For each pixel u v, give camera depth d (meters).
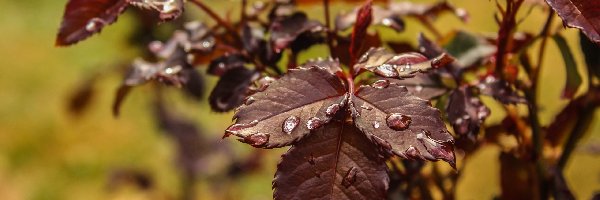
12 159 1.89
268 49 0.49
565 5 0.40
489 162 1.33
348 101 0.39
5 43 2.38
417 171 0.51
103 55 2.22
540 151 0.51
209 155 1.14
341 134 0.39
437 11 0.55
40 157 1.89
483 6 1.63
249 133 0.38
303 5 0.53
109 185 1.22
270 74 0.49
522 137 0.52
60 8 2.61
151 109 1.15
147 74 0.53
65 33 0.45
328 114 0.39
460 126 0.45
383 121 0.39
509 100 0.47
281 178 0.39
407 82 0.47
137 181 1.22
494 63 0.50
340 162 0.39
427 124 0.38
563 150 0.53
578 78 0.49
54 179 1.81
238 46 0.52
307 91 0.39
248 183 1.56
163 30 0.95
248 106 0.39
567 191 0.51
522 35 0.53
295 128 0.38
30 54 2.33
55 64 2.26
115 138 1.88
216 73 0.49
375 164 0.39
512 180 0.53
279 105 0.39
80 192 1.75
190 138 1.14
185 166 1.13
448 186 0.59
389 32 1.00
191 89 0.85
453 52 0.52
